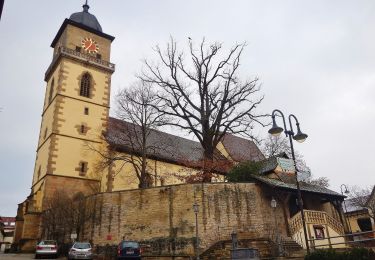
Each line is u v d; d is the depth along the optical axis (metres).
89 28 46.44
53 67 45.78
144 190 28.31
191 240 25.34
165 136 50.12
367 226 44.12
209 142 33.00
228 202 26.84
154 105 35.38
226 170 34.88
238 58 34.84
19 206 40.56
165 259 25.03
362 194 51.31
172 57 35.62
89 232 29.23
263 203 27.94
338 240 29.08
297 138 19.98
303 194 30.44
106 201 29.44
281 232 27.48
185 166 39.53
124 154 40.59
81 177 39.47
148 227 27.06
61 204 32.88
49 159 38.22
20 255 30.94
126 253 23.50
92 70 45.31
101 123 43.50
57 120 40.25
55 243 28.64
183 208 26.53
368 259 15.71
